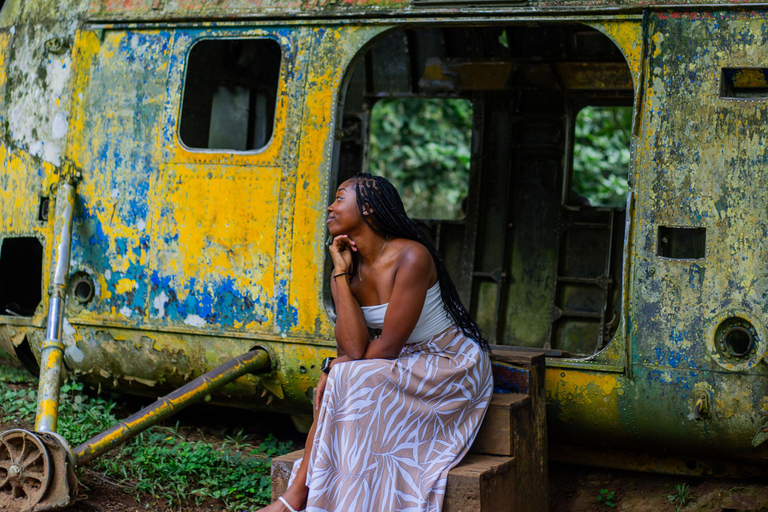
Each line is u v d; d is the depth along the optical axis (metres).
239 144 5.49
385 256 3.26
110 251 4.59
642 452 4.15
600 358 3.85
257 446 4.77
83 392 5.07
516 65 5.99
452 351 3.29
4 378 5.27
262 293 4.30
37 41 4.94
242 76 5.44
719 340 3.65
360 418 3.04
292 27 4.32
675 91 3.75
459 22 4.05
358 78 6.51
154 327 4.49
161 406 3.81
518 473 3.42
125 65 4.63
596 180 9.34
